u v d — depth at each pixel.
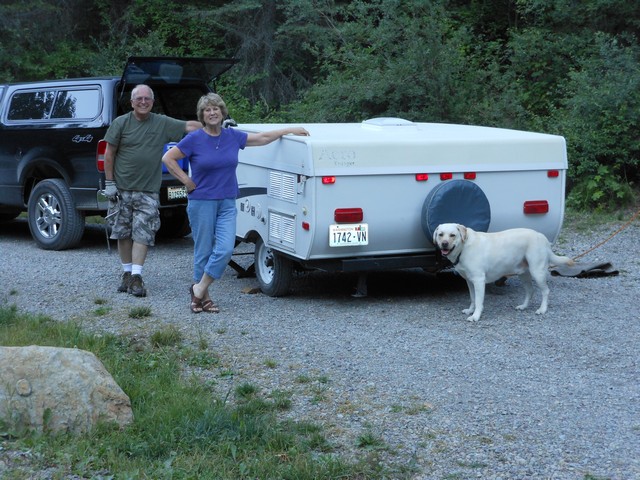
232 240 7.17
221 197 7.06
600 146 12.12
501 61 15.83
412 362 5.84
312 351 6.11
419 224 7.39
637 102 12.39
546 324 6.82
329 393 5.24
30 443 4.26
